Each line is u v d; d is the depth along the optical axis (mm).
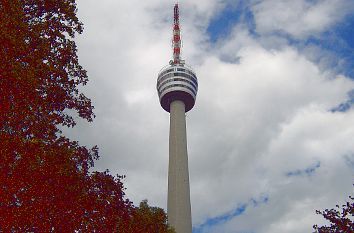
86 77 32000
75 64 31734
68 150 27344
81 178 26922
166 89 179625
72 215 24891
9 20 26594
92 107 31625
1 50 25266
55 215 24281
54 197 24531
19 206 23516
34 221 23516
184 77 180875
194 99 181000
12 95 25062
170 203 144500
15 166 23891
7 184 23312
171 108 175250
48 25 31266
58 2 31953
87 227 25328
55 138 28422
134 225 30172
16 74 24984
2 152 23719
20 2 28484
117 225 27922
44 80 28672
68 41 31719
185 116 172875
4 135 24297
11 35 26188
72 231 24609
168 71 183000
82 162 28906
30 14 31422
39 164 24688
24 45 26719
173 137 162375
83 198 26047
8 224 22906
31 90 25859
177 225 138125
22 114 25281
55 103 29625
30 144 24844
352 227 31250
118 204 28781
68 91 30703
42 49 28750
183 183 148250
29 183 23844
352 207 31906
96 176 28312
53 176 24750
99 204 27031
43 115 27422
